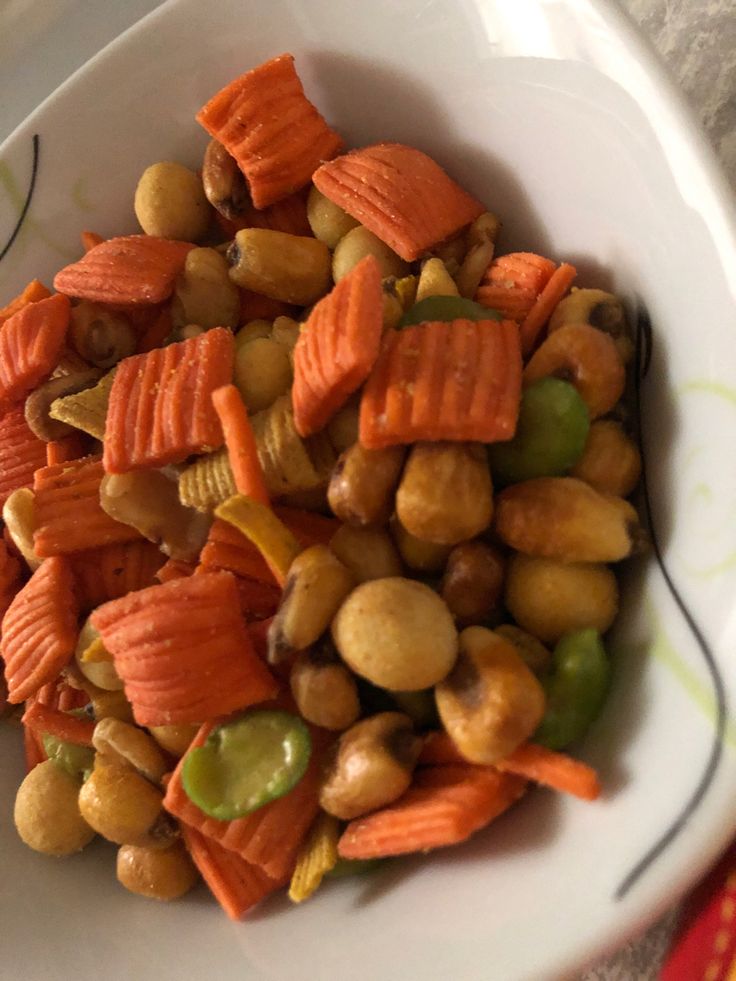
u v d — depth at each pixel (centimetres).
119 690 13
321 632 11
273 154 14
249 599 13
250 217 15
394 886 11
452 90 13
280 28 14
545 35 11
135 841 13
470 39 12
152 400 13
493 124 13
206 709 12
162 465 13
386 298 12
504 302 13
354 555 12
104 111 15
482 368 11
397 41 13
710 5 13
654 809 9
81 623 14
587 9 11
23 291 16
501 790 11
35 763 14
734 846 10
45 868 14
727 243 10
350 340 11
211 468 13
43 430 14
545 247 13
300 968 11
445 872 11
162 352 13
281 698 12
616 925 9
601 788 10
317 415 12
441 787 11
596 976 11
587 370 11
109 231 16
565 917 9
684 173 10
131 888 13
